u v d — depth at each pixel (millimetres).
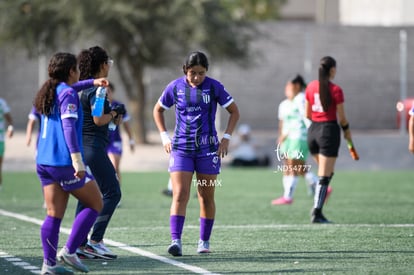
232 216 45594
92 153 30094
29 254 31172
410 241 34469
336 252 31406
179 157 30609
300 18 171125
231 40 100188
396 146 105188
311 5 170625
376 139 108625
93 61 30031
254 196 59375
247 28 109062
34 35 100188
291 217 44969
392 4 149625
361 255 30609
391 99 135000
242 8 164875
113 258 30000
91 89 30094
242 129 99438
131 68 103438
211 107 30484
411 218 44188
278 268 27750
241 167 96062
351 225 40750
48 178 26250
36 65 128250
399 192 62656
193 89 30344
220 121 123312
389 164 98188
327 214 46438
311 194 60469
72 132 25609
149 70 123812
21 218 44281
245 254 31000
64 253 26656
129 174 81625
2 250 32188
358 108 134625
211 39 97750
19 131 124625
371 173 84500
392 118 135000
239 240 35125
